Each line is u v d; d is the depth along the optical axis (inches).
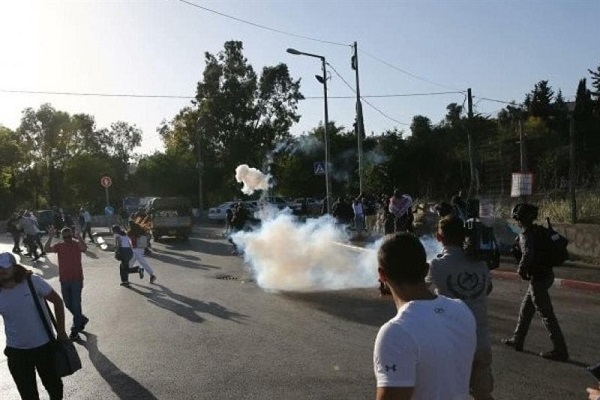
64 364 219.8
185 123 2728.8
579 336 339.6
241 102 2576.3
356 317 411.5
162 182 2498.8
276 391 257.1
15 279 217.3
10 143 2224.4
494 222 684.1
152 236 1103.6
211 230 1449.3
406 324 92.0
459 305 99.4
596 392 131.8
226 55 2647.6
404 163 1726.1
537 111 1923.0
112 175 2689.5
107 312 453.1
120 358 320.8
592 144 1571.1
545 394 245.1
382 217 995.9
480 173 1044.5
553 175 886.4
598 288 476.4
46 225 1526.8
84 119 3599.9
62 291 381.7
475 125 1766.7
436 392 91.2
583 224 624.7
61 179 2664.9
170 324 402.3
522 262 292.2
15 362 218.4
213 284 582.2
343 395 249.6
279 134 2630.4
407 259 101.2
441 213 420.5
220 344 343.3
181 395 257.4
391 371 89.7
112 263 789.9
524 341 322.0
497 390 250.4
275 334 364.5
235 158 2544.3
